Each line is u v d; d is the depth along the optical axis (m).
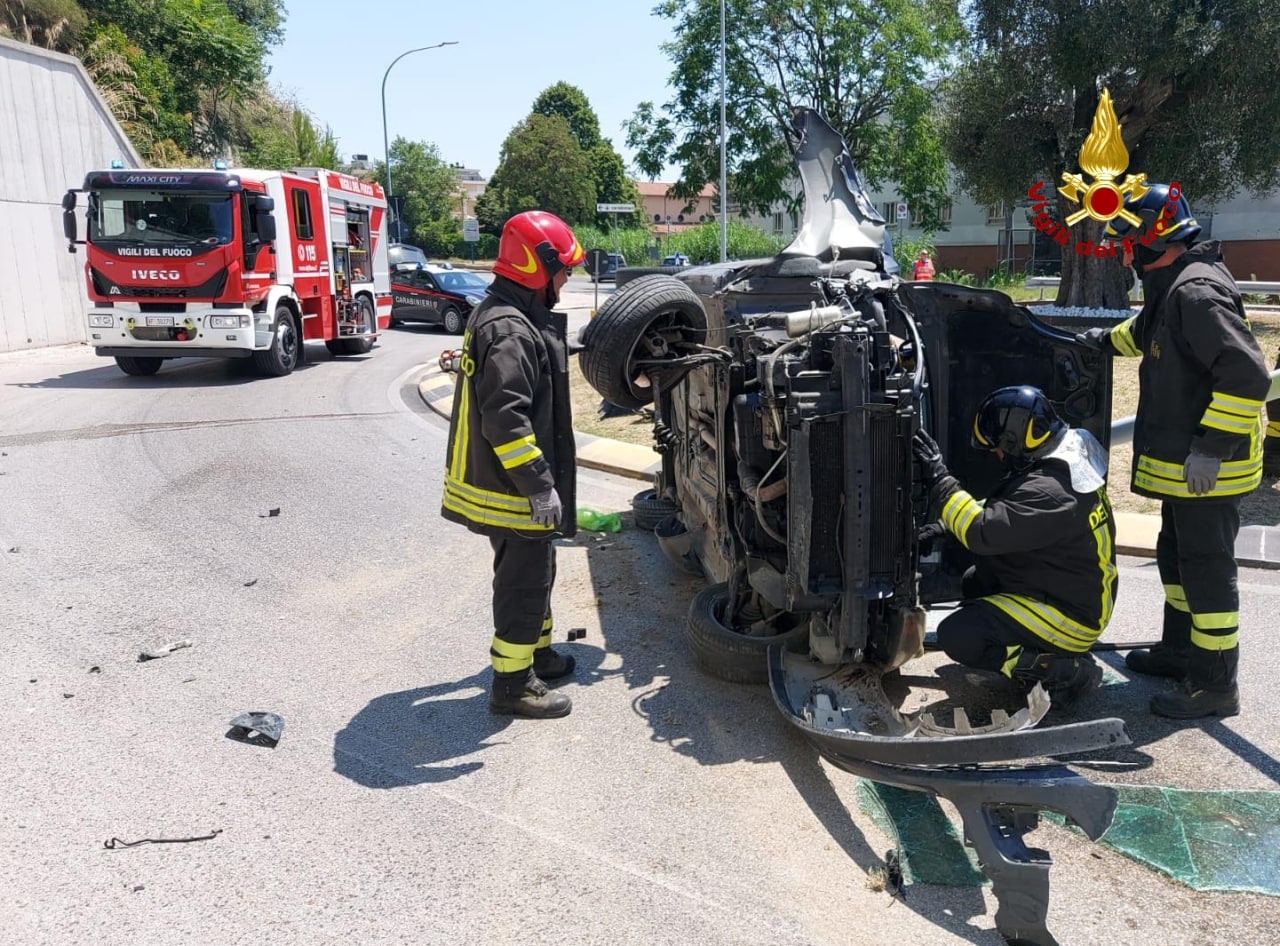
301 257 15.62
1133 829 3.42
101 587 5.90
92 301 13.68
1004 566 4.01
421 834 3.41
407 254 32.66
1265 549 6.16
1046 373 4.66
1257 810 3.53
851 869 3.22
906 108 31.20
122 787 3.69
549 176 72.31
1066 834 3.42
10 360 17.09
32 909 2.96
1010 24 16.47
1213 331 3.77
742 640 4.53
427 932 2.89
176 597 5.77
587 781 3.78
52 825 3.42
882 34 30.38
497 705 4.32
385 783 3.76
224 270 13.54
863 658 4.14
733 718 4.29
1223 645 4.11
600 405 11.91
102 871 3.16
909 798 3.64
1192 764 3.85
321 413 11.88
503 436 3.83
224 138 35.59
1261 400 3.76
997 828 2.91
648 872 3.20
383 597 5.84
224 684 4.64
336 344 18.39
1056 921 2.96
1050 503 3.68
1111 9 15.11
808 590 3.78
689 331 4.88
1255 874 3.17
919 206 33.94
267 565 6.38
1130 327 4.39
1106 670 4.74
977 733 3.23
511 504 4.00
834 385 3.70
